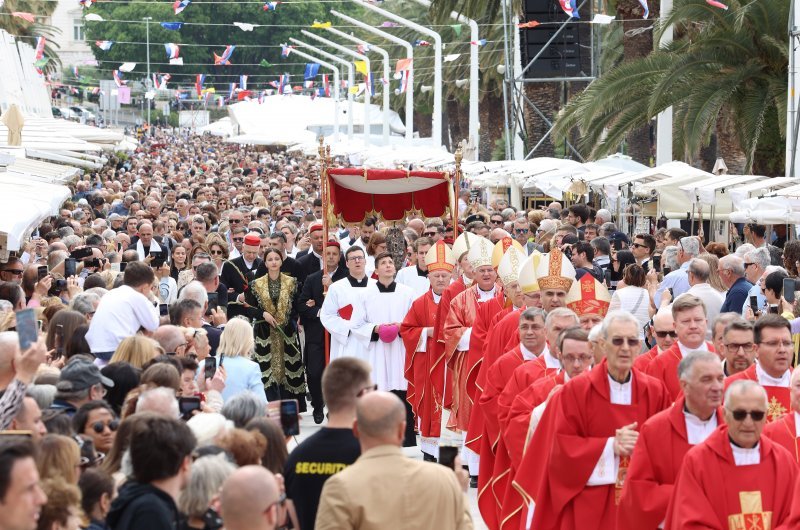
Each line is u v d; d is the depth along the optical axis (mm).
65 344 12836
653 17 36156
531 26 42938
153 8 140375
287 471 8289
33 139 30469
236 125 91812
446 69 69875
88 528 7422
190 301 14172
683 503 8586
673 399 10609
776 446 8734
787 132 24188
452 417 15727
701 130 28031
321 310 17609
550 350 11617
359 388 8305
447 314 16047
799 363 12281
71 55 157125
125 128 131875
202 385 12109
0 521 6367
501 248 15320
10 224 14758
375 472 7328
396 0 77750
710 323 15148
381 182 20312
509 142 45031
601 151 32219
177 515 7504
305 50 144625
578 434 9898
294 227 26422
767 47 28141
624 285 16297
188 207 33156
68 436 8242
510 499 11414
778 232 26781
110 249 23031
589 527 9789
